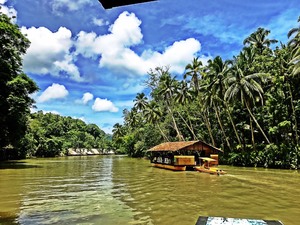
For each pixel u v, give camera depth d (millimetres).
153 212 11484
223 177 24141
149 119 53781
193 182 21109
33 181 22078
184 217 10656
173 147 33812
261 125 38781
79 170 32781
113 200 14102
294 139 33969
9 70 33156
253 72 37719
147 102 62750
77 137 111438
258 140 41094
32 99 35750
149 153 60844
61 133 97375
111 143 122375
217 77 37156
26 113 37094
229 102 36656
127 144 76188
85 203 13367
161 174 27594
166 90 48562
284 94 33438
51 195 15633
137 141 68062
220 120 43438
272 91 35719
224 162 40062
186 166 30969
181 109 51812
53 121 100500
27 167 36688
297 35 31172
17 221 10125
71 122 125438
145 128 62875
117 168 36156
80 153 106188
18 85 32312
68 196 15305
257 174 26234
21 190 17484
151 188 18219
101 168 36094
